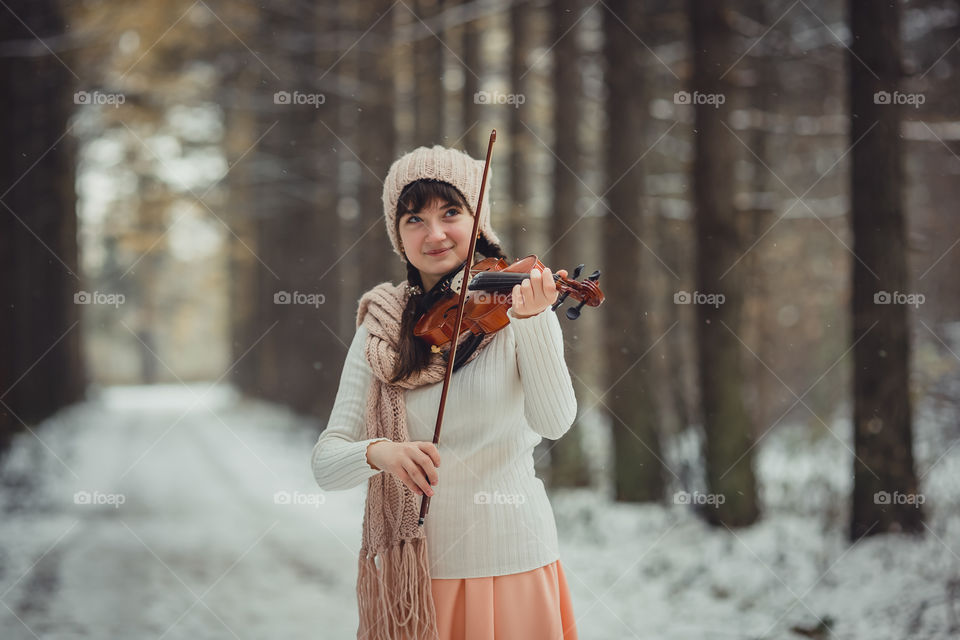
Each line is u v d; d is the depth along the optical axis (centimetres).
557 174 998
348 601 604
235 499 1101
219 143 2103
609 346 874
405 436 201
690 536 710
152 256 4144
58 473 1163
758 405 1244
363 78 1381
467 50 1230
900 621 464
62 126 1555
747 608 521
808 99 1304
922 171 1312
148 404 3525
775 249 1381
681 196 1200
